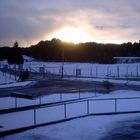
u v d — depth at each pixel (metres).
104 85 44.22
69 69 98.62
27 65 126.31
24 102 28.89
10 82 56.91
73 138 16.48
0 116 22.30
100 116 22.19
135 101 29.48
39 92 37.62
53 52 195.75
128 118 21.62
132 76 71.69
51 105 26.94
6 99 31.16
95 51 184.12
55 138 16.42
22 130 18.03
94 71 89.69
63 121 20.44
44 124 19.30
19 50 117.50
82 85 48.09
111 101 29.42
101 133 17.58
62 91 38.62
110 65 114.94
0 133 17.03
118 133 17.58
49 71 89.06
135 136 16.95
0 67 106.44
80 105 26.78
